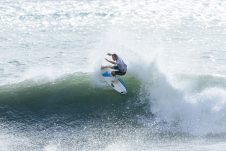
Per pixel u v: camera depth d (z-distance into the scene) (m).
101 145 60.38
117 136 62.91
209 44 105.31
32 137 62.25
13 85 72.62
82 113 67.81
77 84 72.50
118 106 68.81
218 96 67.50
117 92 70.50
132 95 70.12
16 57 95.31
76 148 59.44
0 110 67.56
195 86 70.31
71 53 97.75
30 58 94.62
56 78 74.31
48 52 98.69
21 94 70.44
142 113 67.44
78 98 70.12
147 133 63.78
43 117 66.88
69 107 68.69
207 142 61.53
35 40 107.69
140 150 58.84
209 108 66.31
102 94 70.50
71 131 64.06
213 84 70.81
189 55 96.69
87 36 110.69
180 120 65.75
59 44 104.50
